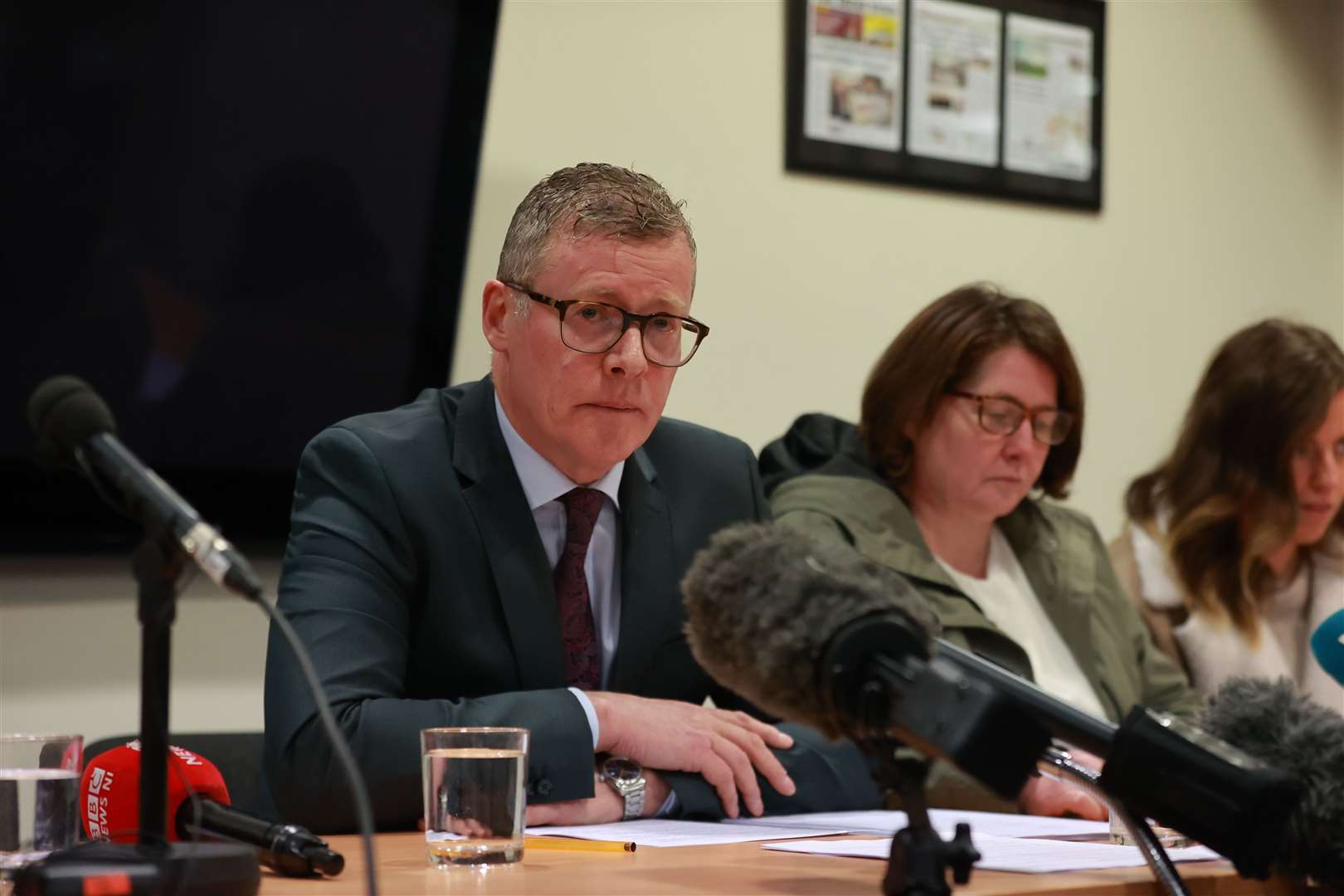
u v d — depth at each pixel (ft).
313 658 5.93
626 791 5.70
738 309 11.92
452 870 4.17
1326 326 14.98
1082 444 9.75
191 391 9.84
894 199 12.69
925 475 9.46
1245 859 3.47
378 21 10.32
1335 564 11.35
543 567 6.72
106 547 9.50
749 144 12.01
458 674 6.55
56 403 3.52
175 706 9.78
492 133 11.01
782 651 3.26
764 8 12.13
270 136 10.03
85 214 9.48
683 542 7.23
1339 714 4.31
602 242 6.35
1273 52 14.90
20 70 9.26
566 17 11.30
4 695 9.31
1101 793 3.96
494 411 6.93
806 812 6.22
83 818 5.19
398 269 10.47
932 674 3.02
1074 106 13.61
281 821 5.65
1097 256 13.78
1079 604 9.85
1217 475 11.10
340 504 6.47
